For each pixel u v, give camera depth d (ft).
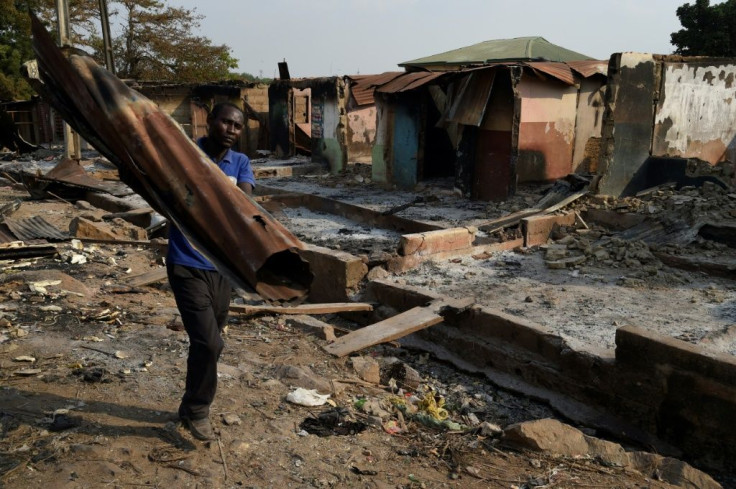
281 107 74.79
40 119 103.71
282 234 9.73
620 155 38.19
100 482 9.86
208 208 9.62
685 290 25.77
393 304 24.58
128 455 10.63
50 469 10.04
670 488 11.26
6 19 109.50
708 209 32.45
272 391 14.07
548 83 42.91
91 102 9.55
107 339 16.47
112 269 24.67
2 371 13.85
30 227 30.17
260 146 83.71
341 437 12.34
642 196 37.22
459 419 17.01
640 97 38.37
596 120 46.80
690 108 42.57
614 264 29.45
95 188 45.32
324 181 56.95
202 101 87.56
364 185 54.44
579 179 39.29
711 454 15.31
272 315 20.53
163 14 117.08
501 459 12.07
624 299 24.52
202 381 11.05
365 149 69.72
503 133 42.24
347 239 36.24
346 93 61.52
